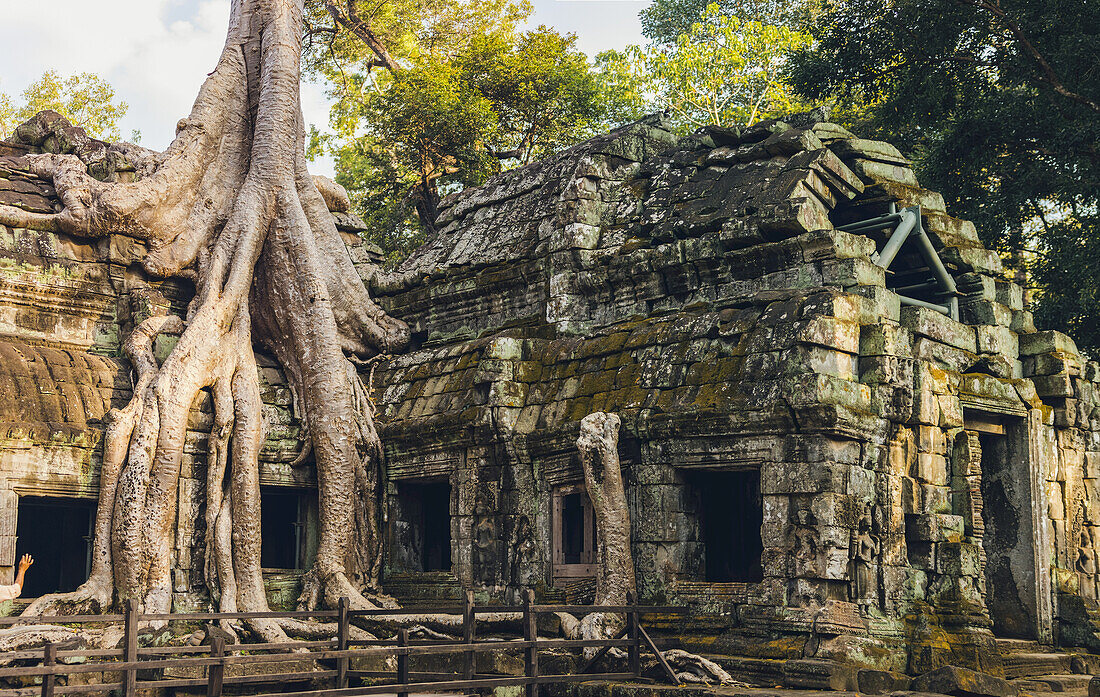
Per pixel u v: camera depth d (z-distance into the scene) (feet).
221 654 32.09
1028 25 62.54
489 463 49.55
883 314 43.04
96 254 51.78
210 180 55.26
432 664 43.96
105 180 54.13
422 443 52.29
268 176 54.90
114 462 45.60
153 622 44.04
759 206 45.96
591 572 45.24
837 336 40.42
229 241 53.47
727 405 40.96
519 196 59.72
